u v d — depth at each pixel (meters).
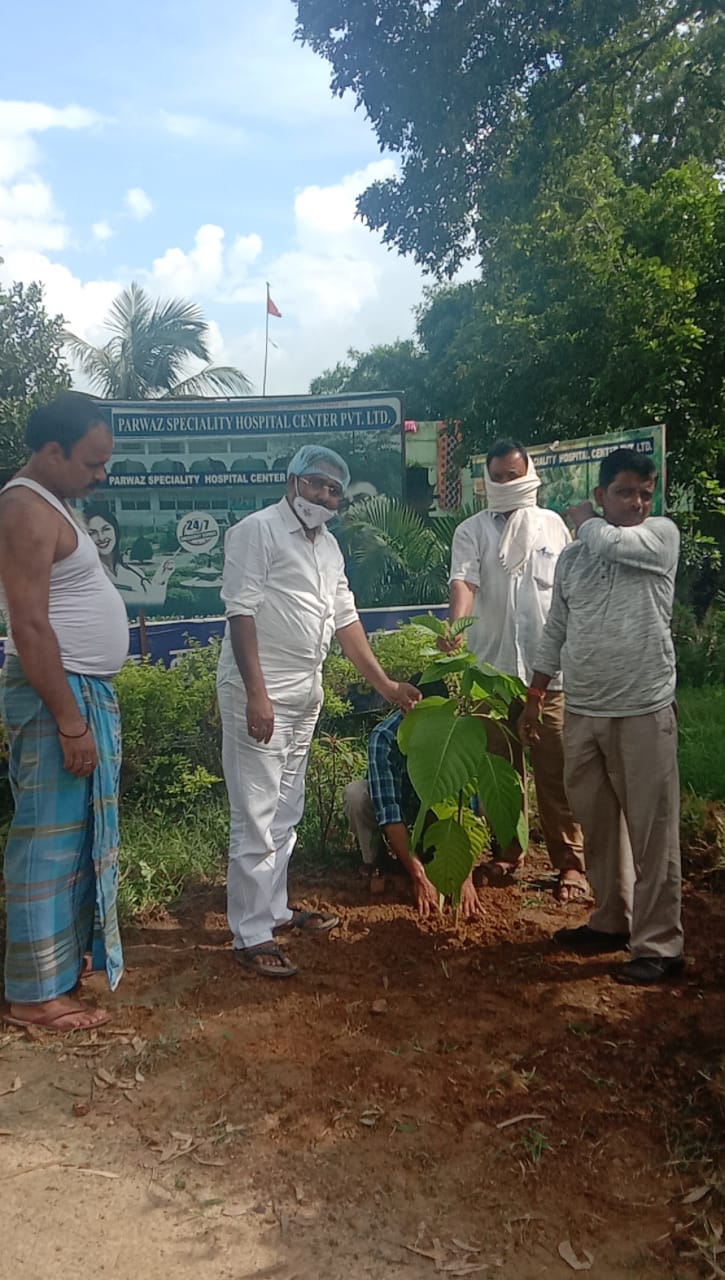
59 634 3.12
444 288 20.58
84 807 3.23
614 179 13.41
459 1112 2.72
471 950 3.74
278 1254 2.22
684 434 11.09
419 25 12.91
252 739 3.53
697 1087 2.79
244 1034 3.13
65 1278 2.15
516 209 13.55
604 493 3.40
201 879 4.46
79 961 3.36
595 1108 2.73
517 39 12.98
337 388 31.17
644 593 3.39
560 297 12.36
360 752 5.42
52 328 14.05
